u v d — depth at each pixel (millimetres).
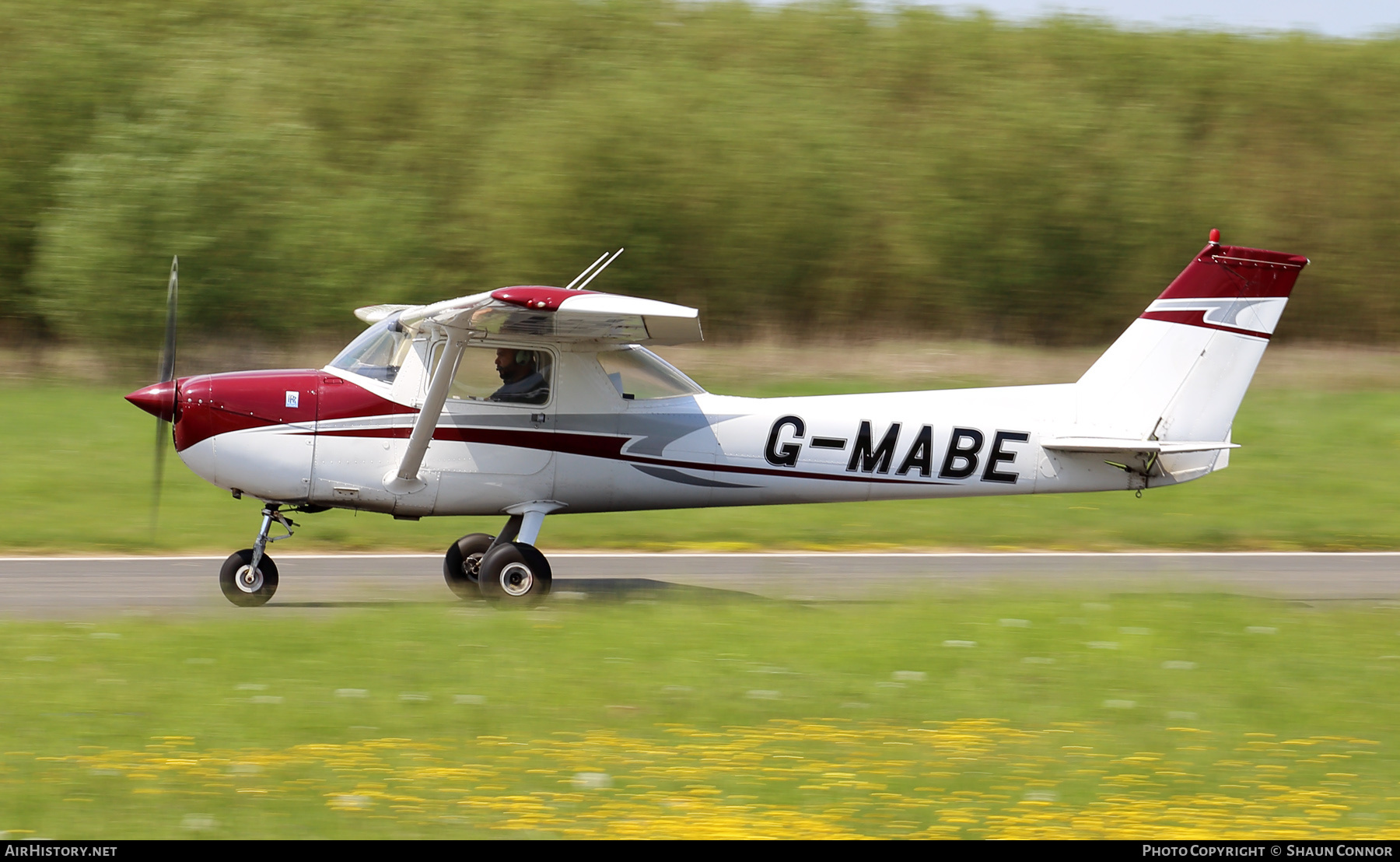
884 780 16453
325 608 28375
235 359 73688
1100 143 99375
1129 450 30484
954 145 97000
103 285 70938
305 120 91500
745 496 29781
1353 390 77562
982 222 94625
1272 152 106625
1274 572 36812
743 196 89500
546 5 106688
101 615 27172
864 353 84438
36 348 78812
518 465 28266
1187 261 98375
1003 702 20016
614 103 89812
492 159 89812
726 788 16078
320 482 27609
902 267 92812
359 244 77188
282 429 27344
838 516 44469
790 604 28984
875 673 21625
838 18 110438
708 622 25562
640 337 27500
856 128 97312
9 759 16375
